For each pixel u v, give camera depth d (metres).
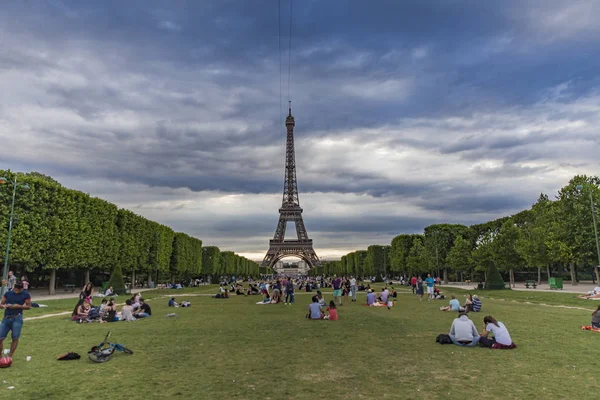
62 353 18.83
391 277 149.62
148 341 22.00
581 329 24.95
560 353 18.03
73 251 64.94
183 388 13.17
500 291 64.81
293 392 12.69
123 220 82.38
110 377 14.54
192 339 22.61
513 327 25.94
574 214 61.38
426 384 13.42
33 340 22.34
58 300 52.59
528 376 14.28
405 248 122.38
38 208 57.81
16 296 16.67
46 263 61.28
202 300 58.72
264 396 12.32
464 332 20.22
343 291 60.53
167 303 52.47
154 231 97.56
